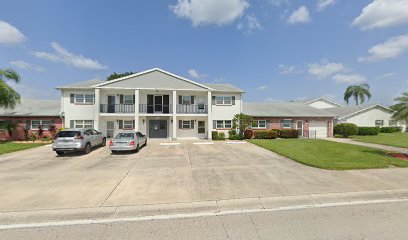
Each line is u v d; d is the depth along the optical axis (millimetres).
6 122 20594
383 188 6668
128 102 23375
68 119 22000
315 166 9617
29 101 26672
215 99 24312
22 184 7230
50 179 7871
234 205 5426
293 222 4473
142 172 8906
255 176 8156
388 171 8766
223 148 16156
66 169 9539
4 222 4535
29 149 15664
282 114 26547
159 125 23750
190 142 20125
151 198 5910
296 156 11930
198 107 24297
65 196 6062
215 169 9391
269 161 11125
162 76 22641
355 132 26953
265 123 25922
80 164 10641
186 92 24000
